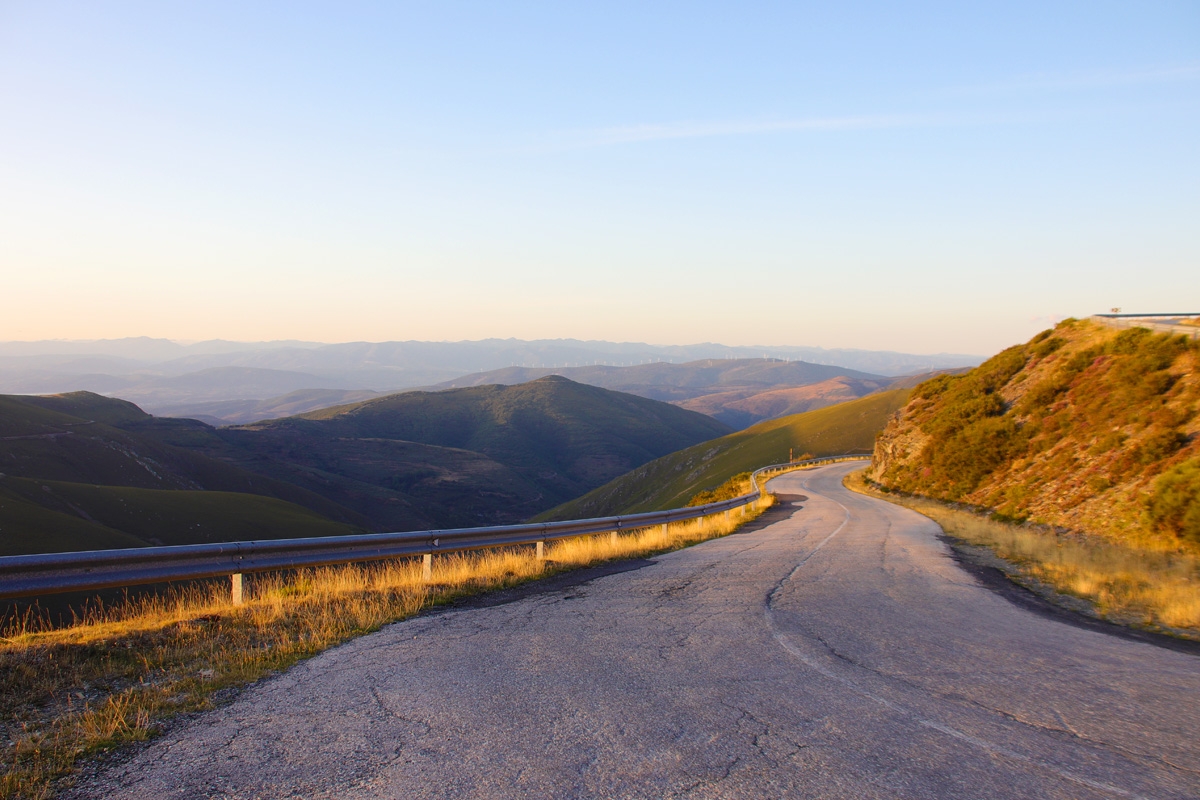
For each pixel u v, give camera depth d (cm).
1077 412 2495
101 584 688
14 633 630
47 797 333
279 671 545
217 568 781
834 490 4169
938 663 577
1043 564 1193
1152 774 358
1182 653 628
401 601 822
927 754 382
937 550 1463
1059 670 559
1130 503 1727
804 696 484
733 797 329
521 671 544
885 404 10731
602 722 430
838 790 337
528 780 347
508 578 1012
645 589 940
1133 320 3145
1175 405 1975
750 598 872
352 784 343
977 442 2892
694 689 499
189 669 553
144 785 345
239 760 373
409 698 477
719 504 2278
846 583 1002
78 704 473
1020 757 379
